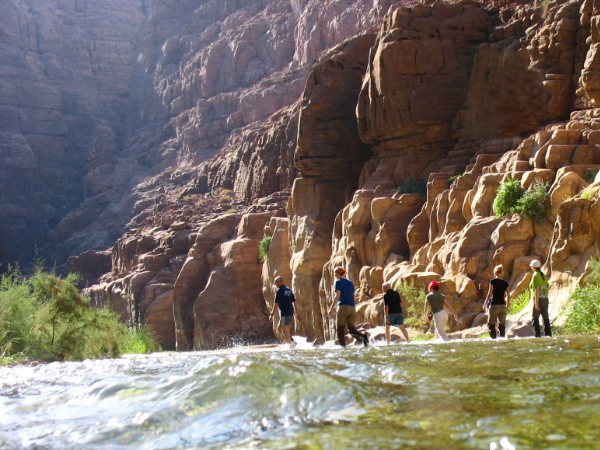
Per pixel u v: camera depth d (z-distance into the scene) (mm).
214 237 48062
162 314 49062
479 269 18078
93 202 100875
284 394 4801
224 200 61906
